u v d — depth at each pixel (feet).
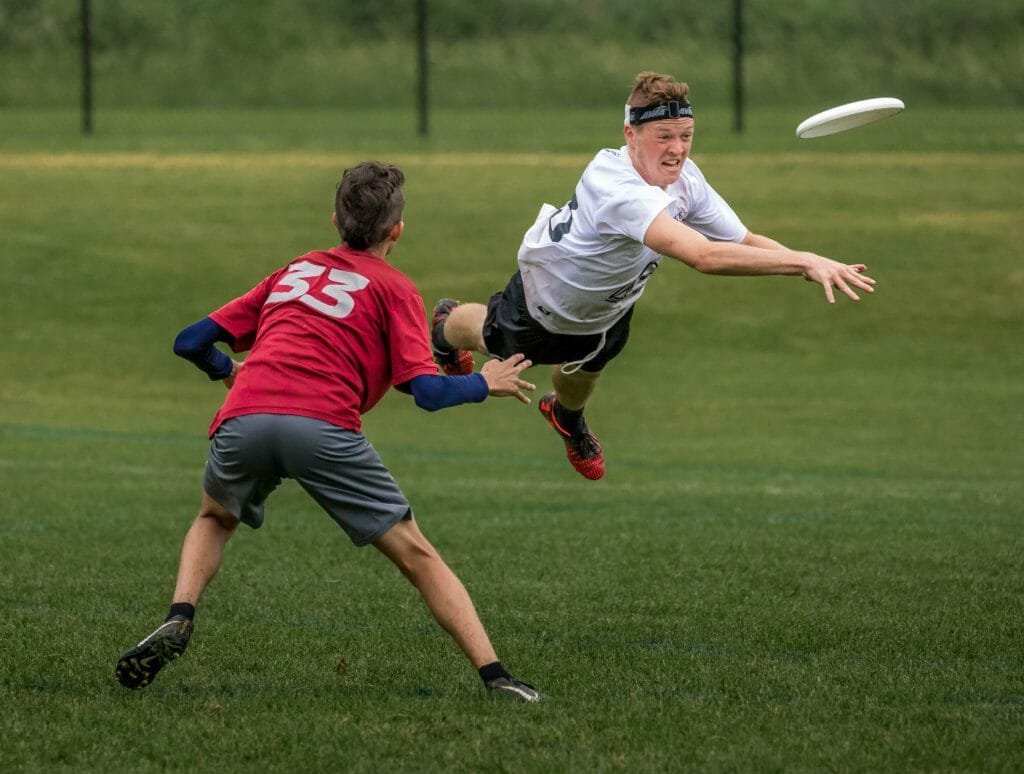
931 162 342.23
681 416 191.83
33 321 243.60
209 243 284.00
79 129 392.06
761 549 100.48
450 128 392.68
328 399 58.44
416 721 56.85
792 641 72.43
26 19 467.11
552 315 70.95
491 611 79.82
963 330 240.94
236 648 70.08
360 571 92.89
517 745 53.47
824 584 87.66
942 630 74.59
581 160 343.05
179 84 449.48
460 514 119.14
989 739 54.39
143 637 71.26
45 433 173.99
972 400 200.23
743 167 334.44
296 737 54.49
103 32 466.29
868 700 60.39
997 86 444.14
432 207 302.25
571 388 77.87
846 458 161.48
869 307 250.57
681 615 78.95
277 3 486.38
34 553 97.25
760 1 480.23
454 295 255.91
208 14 479.82
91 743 53.88
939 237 281.95
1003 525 112.78
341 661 66.03
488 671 60.18
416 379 58.70
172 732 55.16
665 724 56.39
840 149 355.97
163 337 239.30
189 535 61.57
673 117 65.62
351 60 464.65
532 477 146.72
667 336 239.09
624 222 63.57
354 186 60.59
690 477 146.51
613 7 487.61
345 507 59.16
